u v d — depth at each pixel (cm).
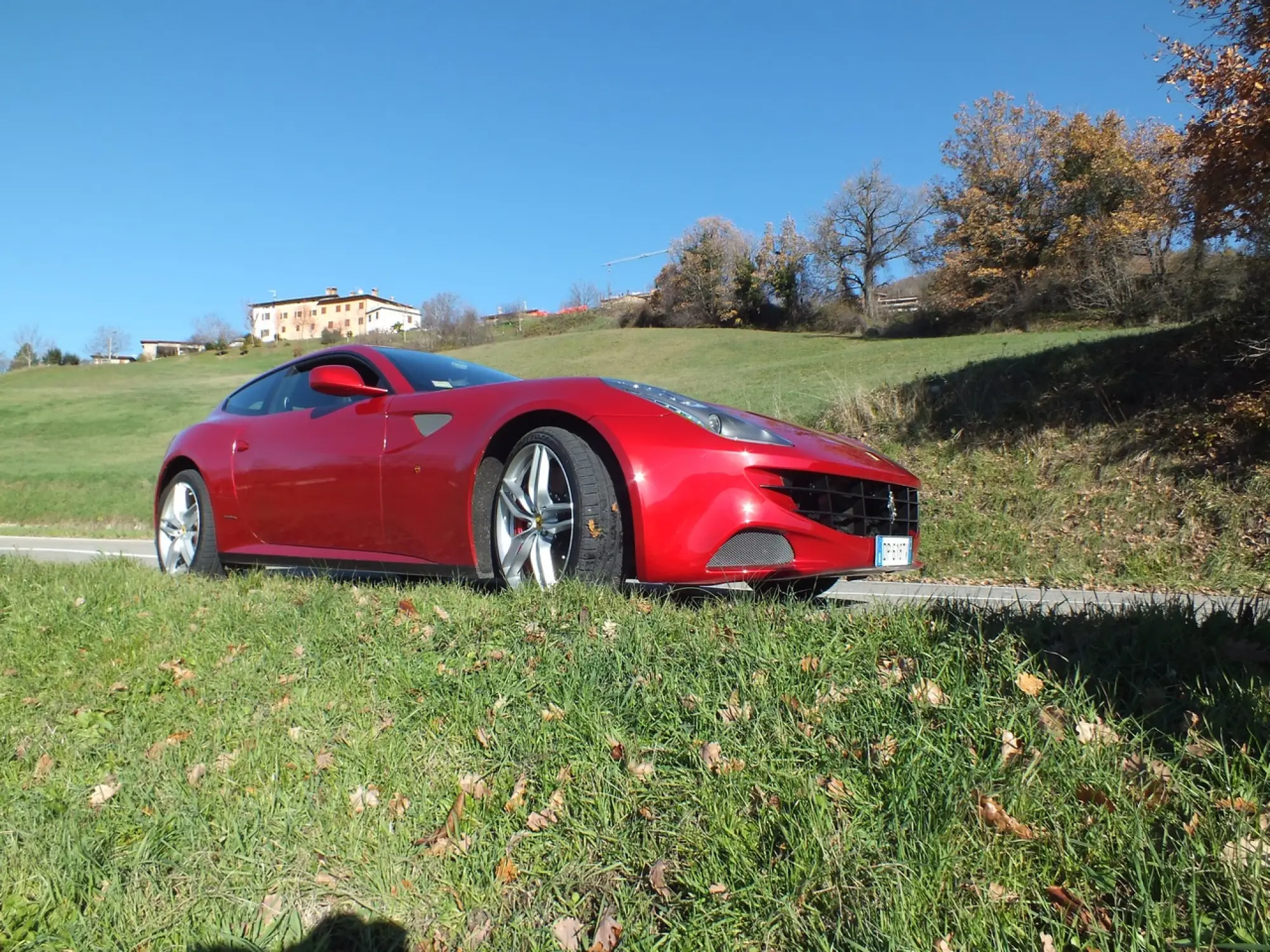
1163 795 155
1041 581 662
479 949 143
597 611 281
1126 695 191
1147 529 766
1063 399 1049
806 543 323
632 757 189
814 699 206
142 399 4894
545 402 339
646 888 152
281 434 445
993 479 934
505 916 151
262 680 253
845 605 292
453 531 356
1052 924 131
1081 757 167
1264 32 831
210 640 294
